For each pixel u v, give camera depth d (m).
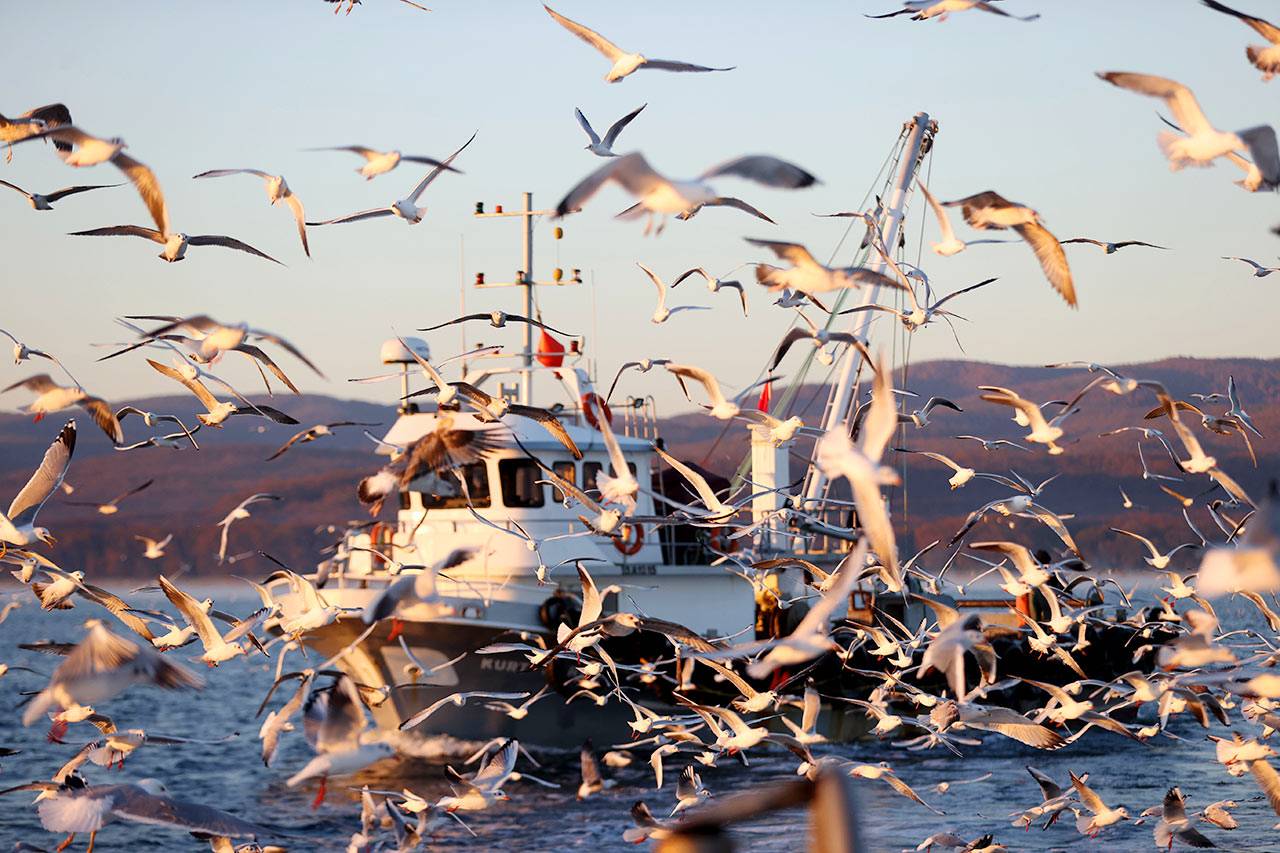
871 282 13.12
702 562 33.53
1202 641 15.09
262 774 31.67
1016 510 16.72
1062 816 24.52
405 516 31.12
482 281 34.41
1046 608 36.03
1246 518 15.87
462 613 29.27
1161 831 17.14
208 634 15.04
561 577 30.34
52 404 15.43
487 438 17.02
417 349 31.75
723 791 27.55
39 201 14.32
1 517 14.88
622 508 17.67
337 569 30.70
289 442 16.34
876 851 21.73
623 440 32.28
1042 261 13.94
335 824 26.05
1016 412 16.06
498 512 30.48
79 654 9.91
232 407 15.88
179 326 13.96
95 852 23.84
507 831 24.39
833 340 15.33
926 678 33.75
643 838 18.38
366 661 30.02
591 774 23.84
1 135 13.66
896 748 32.47
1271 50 11.41
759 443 34.59
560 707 30.91
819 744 32.97
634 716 31.44
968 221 13.96
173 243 14.15
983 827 23.86
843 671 33.16
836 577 15.55
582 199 10.14
